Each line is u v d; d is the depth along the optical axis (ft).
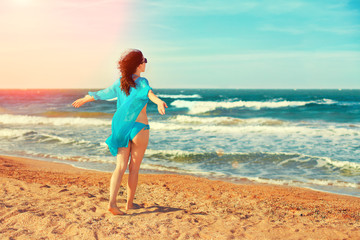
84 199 13.32
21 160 28.14
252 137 43.24
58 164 27.17
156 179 20.62
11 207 11.59
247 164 27.35
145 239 8.94
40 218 10.34
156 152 31.78
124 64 10.14
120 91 10.49
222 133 47.47
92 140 41.47
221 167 26.43
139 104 10.27
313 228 10.80
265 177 23.07
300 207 14.26
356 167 25.72
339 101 127.44
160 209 12.51
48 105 127.75
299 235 10.00
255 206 14.19
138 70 10.44
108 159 29.66
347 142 38.68
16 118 67.77
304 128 50.65
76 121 65.26
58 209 11.55
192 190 17.49
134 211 11.92
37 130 52.70
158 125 55.42
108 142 10.89
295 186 20.56
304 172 24.58
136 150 10.91
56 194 14.28
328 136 43.78
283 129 50.14
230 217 11.93
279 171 24.95
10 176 18.94
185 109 99.81
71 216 10.81
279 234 10.03
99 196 14.19
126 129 10.46
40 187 15.66
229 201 15.08
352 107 96.22
